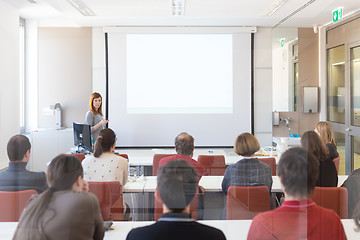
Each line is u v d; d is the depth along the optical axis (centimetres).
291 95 612
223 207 167
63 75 616
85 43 620
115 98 627
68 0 506
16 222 145
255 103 635
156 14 566
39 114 590
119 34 621
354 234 162
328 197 198
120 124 626
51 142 473
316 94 576
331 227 141
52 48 609
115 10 545
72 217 134
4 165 163
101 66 625
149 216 171
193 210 131
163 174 128
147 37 624
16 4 462
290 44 599
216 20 599
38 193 138
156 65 626
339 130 498
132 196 192
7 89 360
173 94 629
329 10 501
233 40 628
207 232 125
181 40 625
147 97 628
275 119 616
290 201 144
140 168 347
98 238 140
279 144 381
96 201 140
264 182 183
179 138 272
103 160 207
